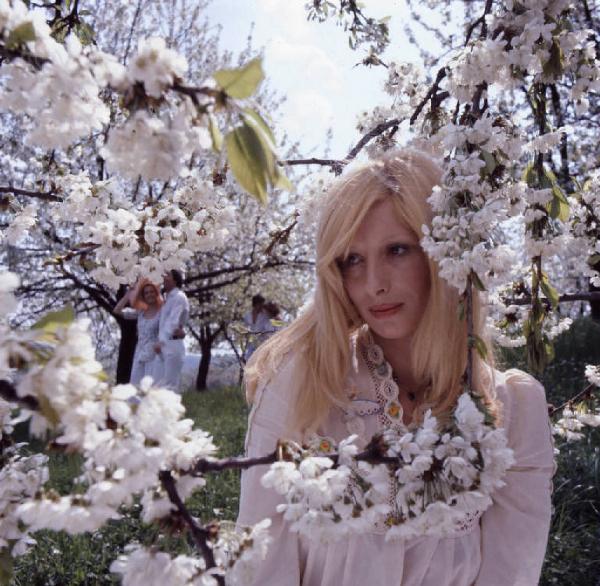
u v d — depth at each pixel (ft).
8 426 4.25
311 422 5.23
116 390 3.12
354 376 5.48
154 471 3.27
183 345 24.11
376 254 5.18
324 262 5.22
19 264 35.65
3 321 3.09
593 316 34.30
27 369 2.94
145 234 7.64
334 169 9.16
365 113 12.84
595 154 27.45
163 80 3.00
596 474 15.34
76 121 3.14
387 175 5.23
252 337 13.42
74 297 41.86
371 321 5.31
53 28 7.67
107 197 7.90
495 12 7.33
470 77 6.77
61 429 3.03
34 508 3.40
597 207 9.14
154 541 3.66
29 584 12.01
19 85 3.03
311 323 5.54
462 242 5.03
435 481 3.98
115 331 48.26
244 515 5.17
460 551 5.31
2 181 31.48
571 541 13.19
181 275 24.36
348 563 5.03
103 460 3.16
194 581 3.49
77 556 12.85
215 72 2.98
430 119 9.27
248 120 3.03
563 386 23.97
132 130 3.00
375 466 3.93
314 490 3.61
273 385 5.41
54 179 8.09
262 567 5.09
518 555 5.49
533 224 7.65
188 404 34.27
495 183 6.21
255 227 40.01
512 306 8.82
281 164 3.74
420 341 5.32
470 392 4.42
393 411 5.36
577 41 7.10
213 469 3.63
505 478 5.56
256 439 5.32
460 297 5.10
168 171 3.08
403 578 5.15
